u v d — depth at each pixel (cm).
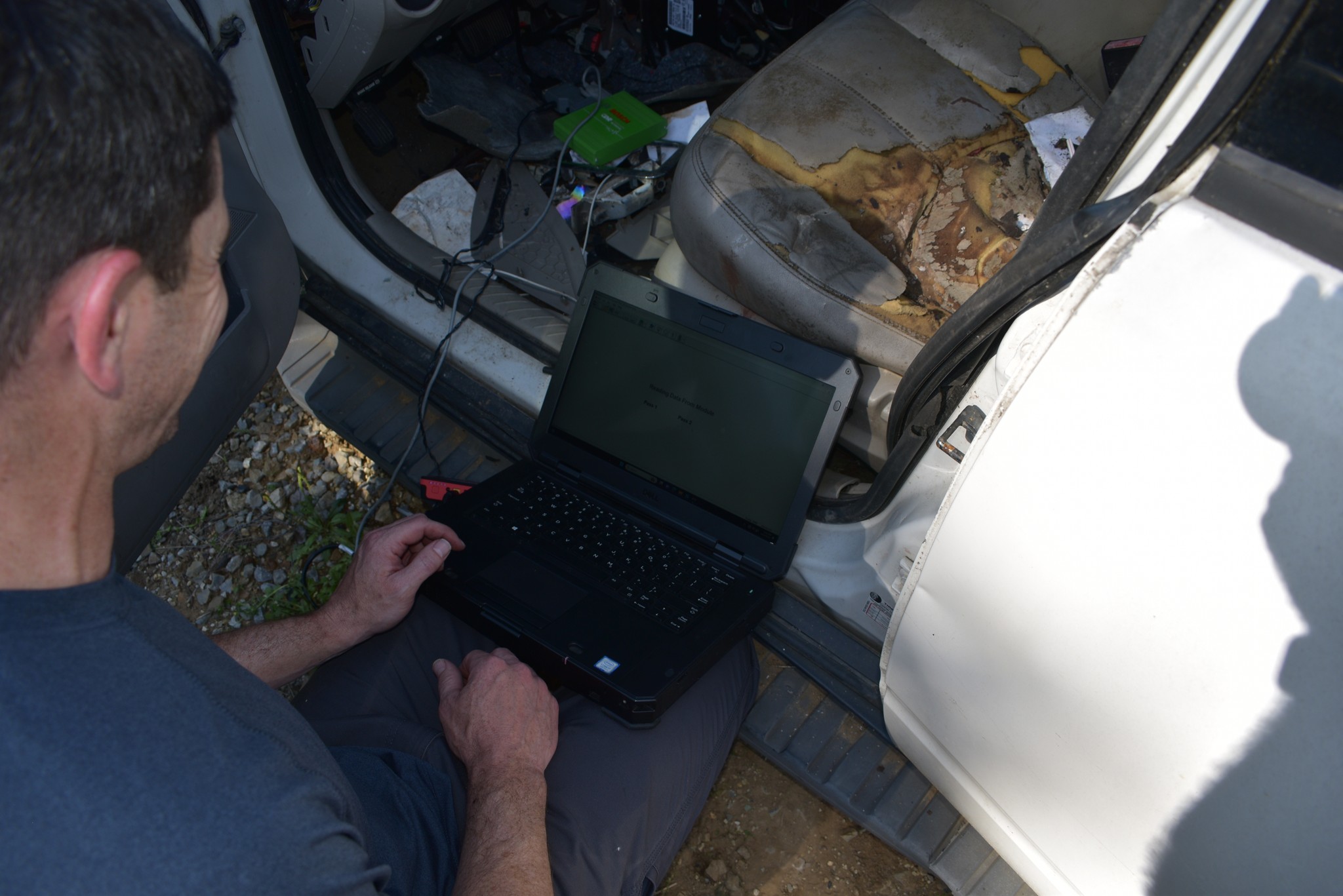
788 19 227
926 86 157
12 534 47
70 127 40
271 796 51
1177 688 75
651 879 109
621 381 147
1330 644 65
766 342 136
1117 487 73
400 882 86
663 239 199
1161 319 67
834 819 145
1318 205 62
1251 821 75
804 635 138
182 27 48
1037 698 89
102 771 46
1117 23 161
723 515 137
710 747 120
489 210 196
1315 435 62
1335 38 61
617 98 206
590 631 121
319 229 184
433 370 171
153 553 182
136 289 47
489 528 136
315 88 188
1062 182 83
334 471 192
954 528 89
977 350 100
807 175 148
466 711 101
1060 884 103
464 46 220
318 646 115
